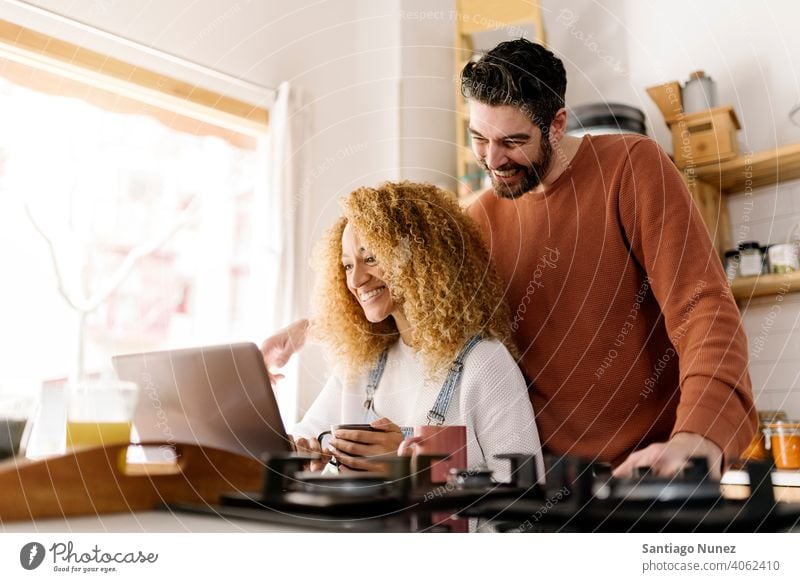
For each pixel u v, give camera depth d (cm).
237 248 170
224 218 170
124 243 156
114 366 100
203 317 164
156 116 162
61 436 92
